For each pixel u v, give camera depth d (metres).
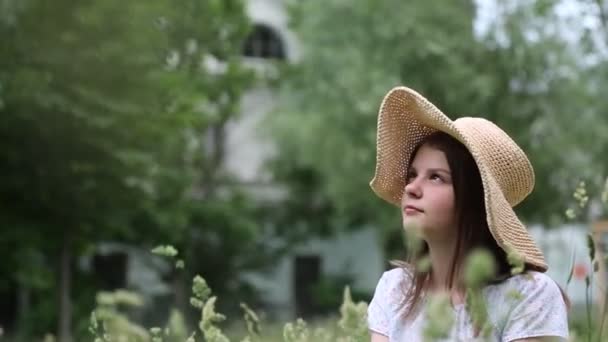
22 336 20.95
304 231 28.42
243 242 23.61
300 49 24.39
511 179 2.90
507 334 2.62
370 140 22.25
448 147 2.76
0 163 13.91
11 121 13.39
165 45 14.32
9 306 22.98
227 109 19.39
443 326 1.68
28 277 16.73
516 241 2.75
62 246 14.89
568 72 20.14
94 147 13.75
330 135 23.33
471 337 2.59
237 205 24.16
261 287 29.08
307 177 28.48
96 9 13.12
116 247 25.25
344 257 30.77
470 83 20.59
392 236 27.45
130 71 13.55
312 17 22.80
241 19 18.08
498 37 20.61
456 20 21.25
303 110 24.83
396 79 21.03
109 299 2.50
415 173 2.85
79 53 13.30
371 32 21.61
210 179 26.42
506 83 20.69
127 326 2.57
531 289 2.65
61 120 13.40
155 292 25.39
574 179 20.47
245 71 18.94
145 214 17.41
